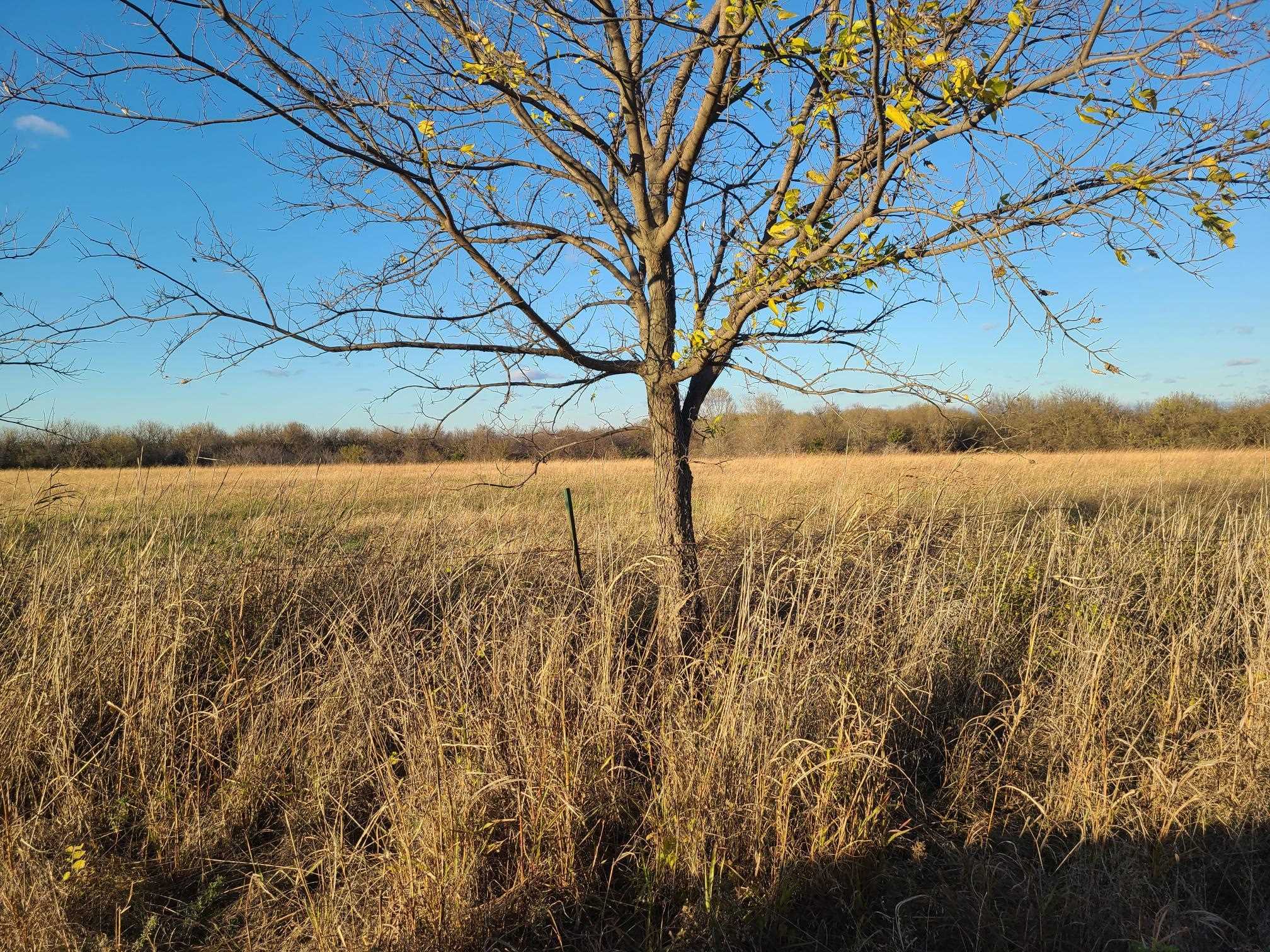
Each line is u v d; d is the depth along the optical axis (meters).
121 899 3.15
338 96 4.10
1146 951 2.63
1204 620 5.12
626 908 3.11
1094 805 3.52
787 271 3.70
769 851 3.15
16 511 6.40
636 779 3.60
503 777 3.23
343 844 3.27
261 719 4.07
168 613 4.60
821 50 3.29
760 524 5.45
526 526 6.77
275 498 6.77
